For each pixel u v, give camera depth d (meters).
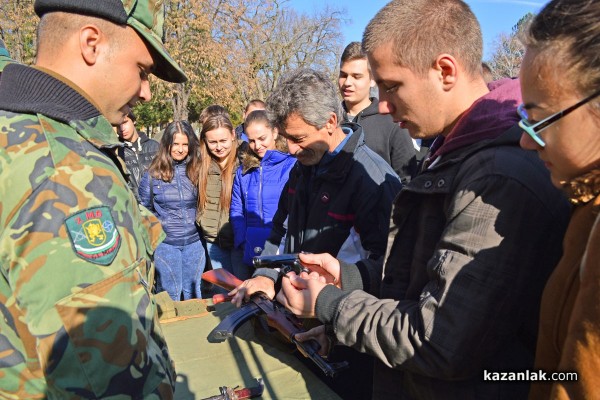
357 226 1.84
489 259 0.91
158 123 15.15
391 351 1.02
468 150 1.03
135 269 0.91
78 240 0.84
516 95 1.03
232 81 14.89
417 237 1.15
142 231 1.04
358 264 1.47
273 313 1.75
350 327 1.08
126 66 1.05
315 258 1.46
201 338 1.89
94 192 0.88
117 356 0.84
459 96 1.07
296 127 1.75
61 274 0.82
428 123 1.10
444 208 1.06
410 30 1.03
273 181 3.21
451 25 1.02
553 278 0.79
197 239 3.85
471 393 1.02
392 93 1.10
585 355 0.62
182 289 3.87
